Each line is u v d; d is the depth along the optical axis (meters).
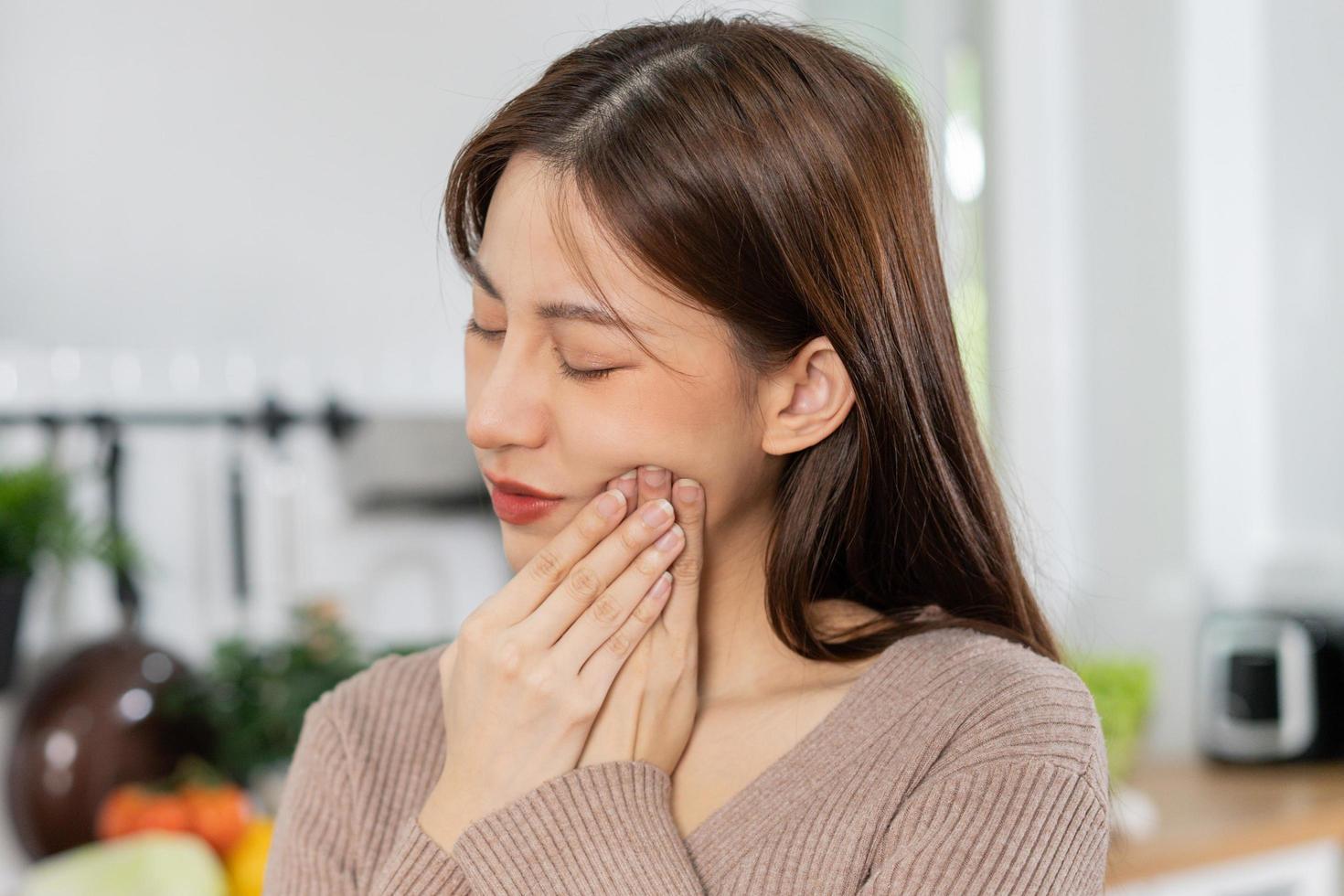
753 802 0.83
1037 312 2.44
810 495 0.90
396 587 2.04
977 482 0.92
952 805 0.78
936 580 0.94
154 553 1.91
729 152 0.80
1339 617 2.21
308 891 0.89
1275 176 2.33
